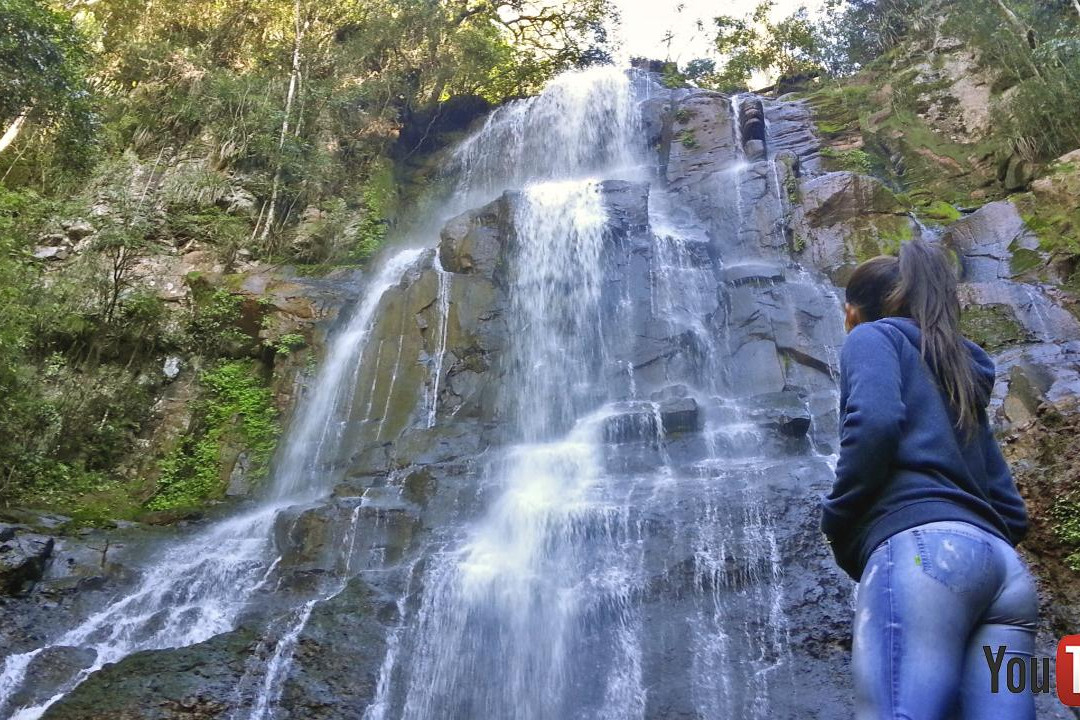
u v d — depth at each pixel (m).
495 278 10.98
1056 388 6.11
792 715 4.93
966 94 16.30
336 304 11.90
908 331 2.11
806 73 22.92
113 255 12.48
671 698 5.23
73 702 5.14
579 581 6.03
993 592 1.79
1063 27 14.88
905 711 1.66
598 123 17.77
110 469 10.70
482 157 18.66
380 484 8.40
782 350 9.48
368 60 19.33
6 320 10.16
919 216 12.70
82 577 7.17
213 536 8.21
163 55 17.02
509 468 7.74
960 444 1.99
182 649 5.61
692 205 13.56
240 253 14.42
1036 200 11.42
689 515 6.32
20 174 14.52
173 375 11.99
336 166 16.78
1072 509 5.28
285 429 10.54
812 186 12.43
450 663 5.72
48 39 12.55
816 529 5.98
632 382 9.43
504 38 23.84
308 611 5.99
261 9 19.00
